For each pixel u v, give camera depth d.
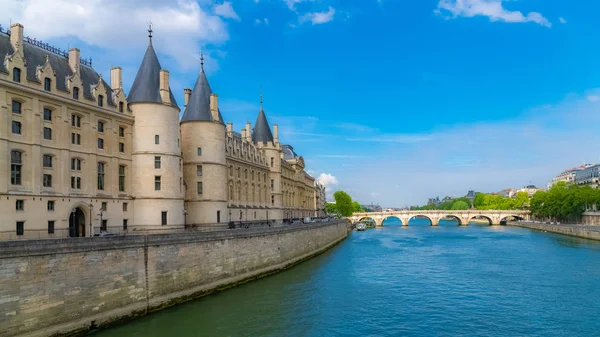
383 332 39.81
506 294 53.69
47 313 34.16
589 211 163.25
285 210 124.00
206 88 72.31
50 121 46.62
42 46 51.69
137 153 56.66
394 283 60.22
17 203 42.47
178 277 47.34
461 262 79.94
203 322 41.09
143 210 56.06
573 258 82.56
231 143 86.69
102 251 38.94
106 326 38.72
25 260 32.97
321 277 64.38
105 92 53.47
